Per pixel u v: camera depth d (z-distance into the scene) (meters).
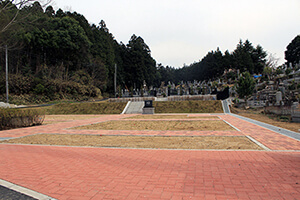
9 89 32.03
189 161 4.70
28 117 12.74
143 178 3.74
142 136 8.30
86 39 43.12
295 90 25.61
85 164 4.68
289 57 65.25
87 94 44.12
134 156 5.26
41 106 28.20
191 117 16.19
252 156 4.98
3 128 11.40
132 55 67.44
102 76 49.16
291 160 4.60
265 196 2.92
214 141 6.91
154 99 31.20
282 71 47.84
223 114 18.69
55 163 4.80
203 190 3.17
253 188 3.20
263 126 10.36
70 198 2.99
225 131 8.91
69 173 4.09
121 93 48.66
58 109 25.16
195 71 91.25
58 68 39.66
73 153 5.73
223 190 3.15
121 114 21.69
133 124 12.39
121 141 7.34
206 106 22.52
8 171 4.27
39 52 38.97
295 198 2.83
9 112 11.96
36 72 37.56
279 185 3.28
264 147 5.84
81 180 3.71
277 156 4.93
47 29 38.72
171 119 14.78
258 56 77.25
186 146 6.30
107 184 3.50
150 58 77.25
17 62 36.34
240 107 25.81
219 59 77.56
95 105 25.92
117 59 63.53
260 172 3.89
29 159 5.17
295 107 14.92
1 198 2.99
